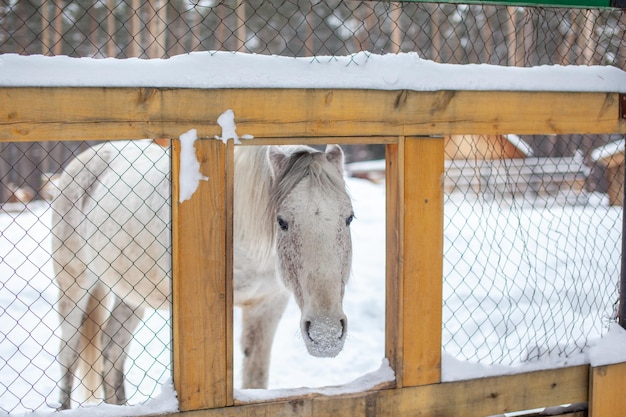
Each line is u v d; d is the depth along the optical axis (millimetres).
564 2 2748
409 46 9500
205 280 2371
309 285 2475
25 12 9492
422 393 2666
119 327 3689
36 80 2111
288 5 10664
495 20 8539
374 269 7328
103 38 11508
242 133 2363
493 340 4805
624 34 3082
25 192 11773
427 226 2619
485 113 2639
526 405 2826
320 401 2531
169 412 2365
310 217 2520
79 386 3828
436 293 2660
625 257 3033
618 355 2939
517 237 7301
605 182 10266
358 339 5391
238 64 2383
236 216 2990
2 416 2230
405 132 2551
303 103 2416
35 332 5020
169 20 10305
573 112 2760
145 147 3762
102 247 3531
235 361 4961
